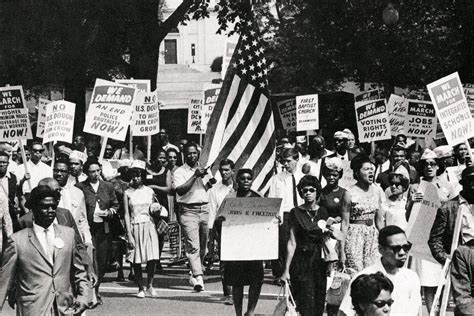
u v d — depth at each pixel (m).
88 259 9.12
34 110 40.38
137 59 30.83
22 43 29.41
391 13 28.70
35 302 8.20
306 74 36.38
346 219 11.74
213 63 63.03
